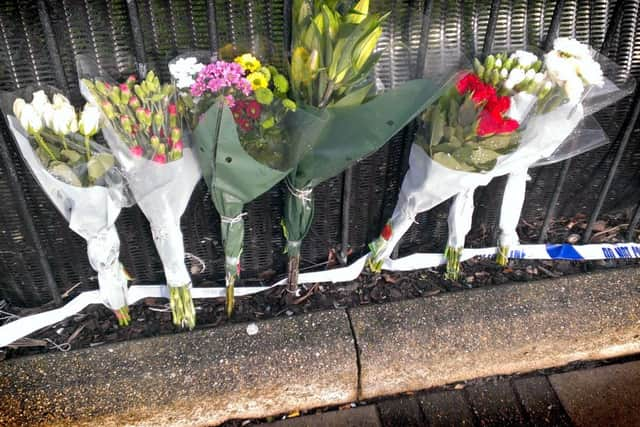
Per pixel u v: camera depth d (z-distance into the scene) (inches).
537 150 64.4
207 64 57.7
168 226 61.6
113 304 68.0
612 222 91.7
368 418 70.8
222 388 66.2
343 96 57.1
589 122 67.9
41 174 54.6
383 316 73.5
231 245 65.2
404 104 54.9
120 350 68.2
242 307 76.0
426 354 70.9
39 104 50.8
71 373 65.9
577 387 74.9
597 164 82.9
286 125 55.2
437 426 70.2
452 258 77.1
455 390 74.3
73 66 57.9
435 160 62.3
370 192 77.0
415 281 80.7
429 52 64.3
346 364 68.9
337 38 51.1
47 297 76.7
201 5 57.9
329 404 71.8
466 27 65.1
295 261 72.6
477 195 82.5
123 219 71.3
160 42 59.0
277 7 59.4
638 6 66.6
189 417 67.1
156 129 54.2
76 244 72.6
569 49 59.7
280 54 59.3
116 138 53.9
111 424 64.8
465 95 59.1
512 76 59.1
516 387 74.7
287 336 70.7
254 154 56.3
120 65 59.2
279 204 75.4
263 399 68.1
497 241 85.0
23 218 66.5
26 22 54.5
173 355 67.8
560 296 77.0
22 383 64.9
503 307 75.3
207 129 51.4
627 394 74.2
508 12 65.2
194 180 60.8
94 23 56.4
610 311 75.9
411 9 61.9
